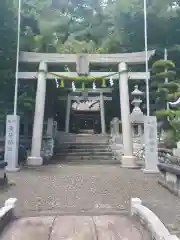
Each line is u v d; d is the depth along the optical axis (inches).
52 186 312.5
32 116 644.1
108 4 880.9
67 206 237.3
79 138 715.4
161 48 660.7
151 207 232.2
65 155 598.9
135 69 655.8
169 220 197.6
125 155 482.3
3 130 626.2
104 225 177.9
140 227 171.6
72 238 155.4
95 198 264.5
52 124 680.4
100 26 860.6
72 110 1071.0
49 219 192.5
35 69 559.8
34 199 258.2
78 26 862.5
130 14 679.1
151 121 434.0
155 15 653.9
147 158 420.8
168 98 506.6
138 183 333.1
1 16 486.9
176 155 409.4
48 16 773.9
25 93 580.1
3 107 550.0
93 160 569.0
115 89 811.4
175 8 662.5
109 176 377.4
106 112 952.3
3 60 502.9
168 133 521.0
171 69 657.0
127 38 717.3
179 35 671.1
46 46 681.0
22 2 582.9
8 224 179.8
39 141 494.3
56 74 503.2
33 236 158.7
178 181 269.9
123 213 215.2
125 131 490.3
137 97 550.0
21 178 358.9
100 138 715.4
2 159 448.1
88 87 812.0
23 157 554.9
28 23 595.2
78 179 352.8
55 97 847.7
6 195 271.0
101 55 503.2
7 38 498.9
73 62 503.5
